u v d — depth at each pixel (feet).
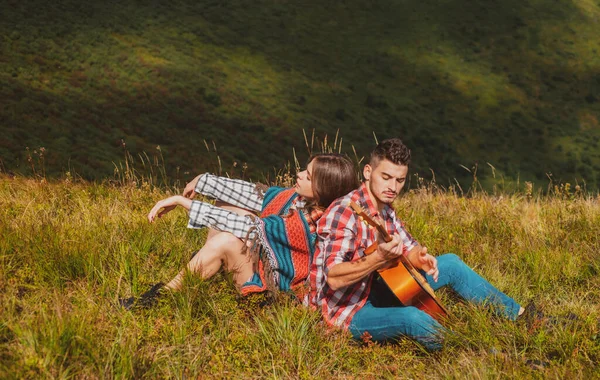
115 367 9.86
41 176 22.94
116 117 297.33
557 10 595.47
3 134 206.39
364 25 538.06
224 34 465.88
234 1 524.52
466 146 409.90
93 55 358.02
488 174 380.37
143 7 459.73
